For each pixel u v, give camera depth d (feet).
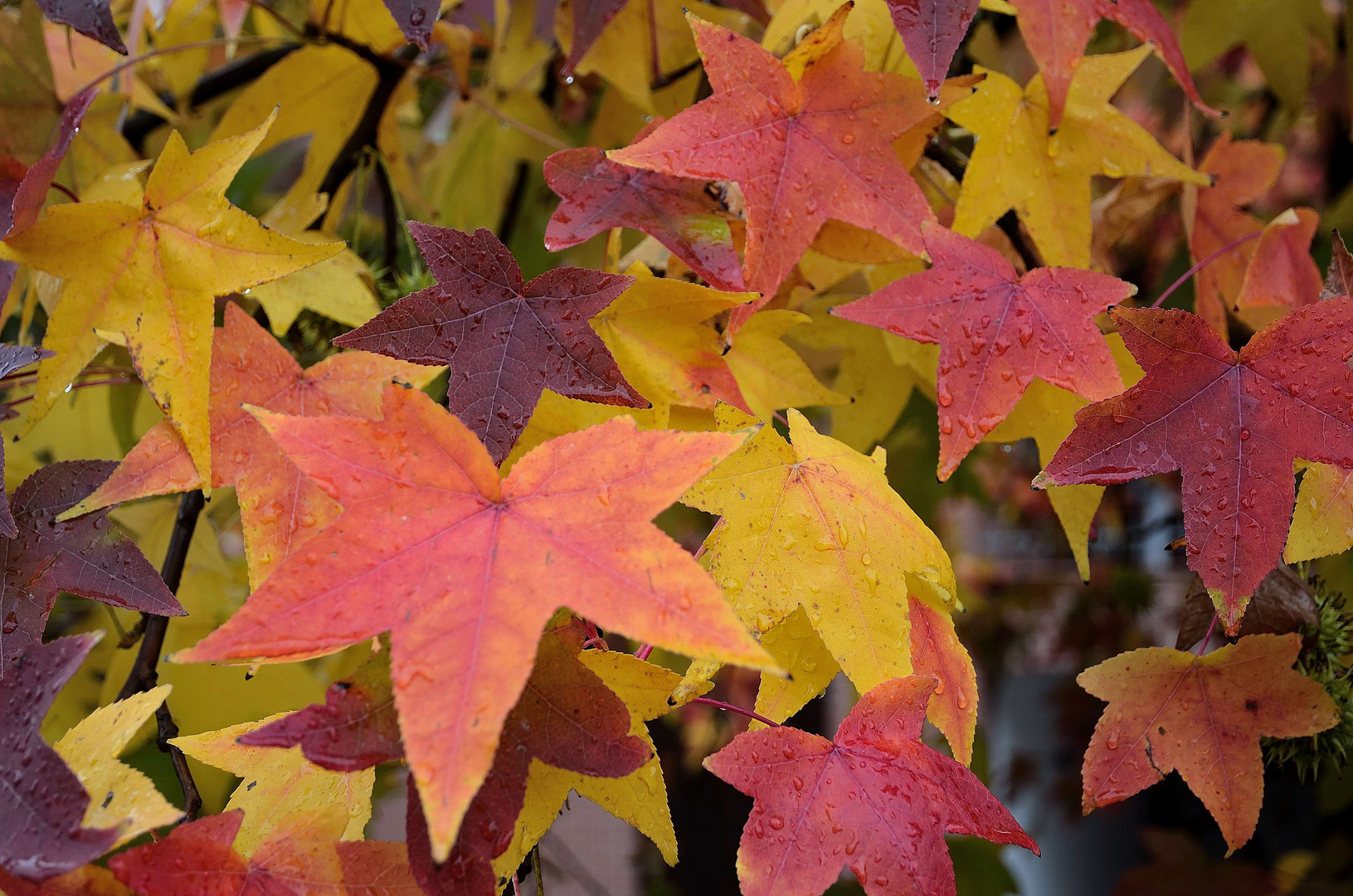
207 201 2.04
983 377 2.11
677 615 1.78
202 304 2.04
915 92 2.16
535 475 1.87
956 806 1.98
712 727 5.11
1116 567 4.87
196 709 2.63
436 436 1.86
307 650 1.79
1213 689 2.14
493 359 1.98
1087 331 2.11
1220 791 2.13
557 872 3.47
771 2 2.51
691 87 2.74
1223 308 2.56
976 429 2.10
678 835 4.77
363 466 1.85
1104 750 2.14
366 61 2.67
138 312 2.05
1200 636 2.21
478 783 1.73
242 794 2.02
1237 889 3.80
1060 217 2.31
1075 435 2.03
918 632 2.09
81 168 2.52
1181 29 3.01
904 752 1.98
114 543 2.04
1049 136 2.29
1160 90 3.97
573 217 2.12
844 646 2.01
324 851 1.90
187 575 2.68
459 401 1.98
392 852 1.91
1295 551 2.10
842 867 1.93
